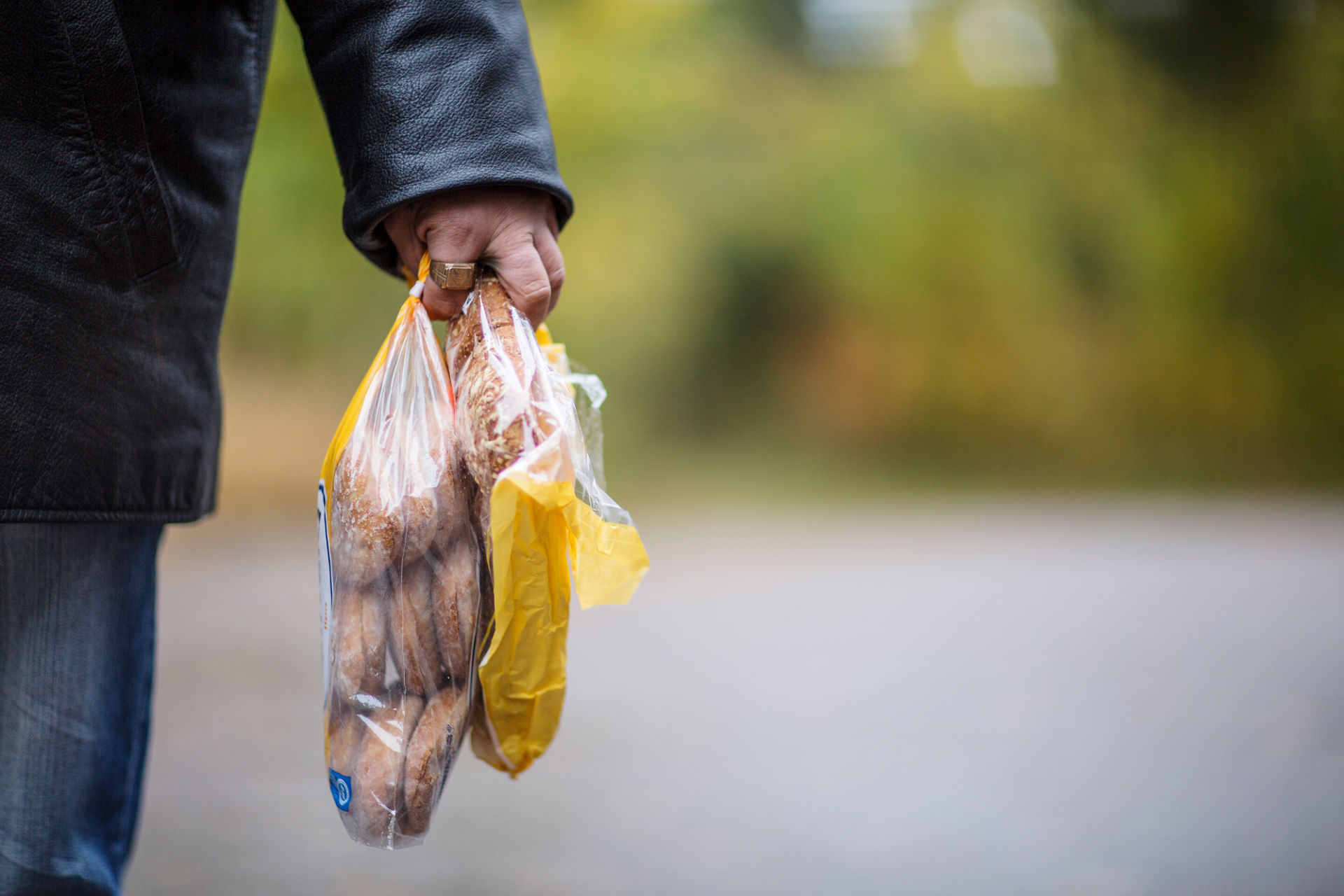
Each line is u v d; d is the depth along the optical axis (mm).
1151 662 3982
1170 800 2547
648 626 4641
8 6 921
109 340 1005
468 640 1015
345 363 8117
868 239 13734
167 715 3070
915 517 9500
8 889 1034
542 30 10742
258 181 6855
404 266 1131
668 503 10781
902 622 4762
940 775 2719
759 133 13547
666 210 12117
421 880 2049
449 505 1009
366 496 998
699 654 4074
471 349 1033
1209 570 6273
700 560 6777
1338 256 13867
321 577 1055
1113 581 5938
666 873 2104
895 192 13734
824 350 14469
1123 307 13742
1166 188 13617
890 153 13812
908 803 2514
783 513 9875
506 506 941
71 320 976
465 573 1013
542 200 1056
